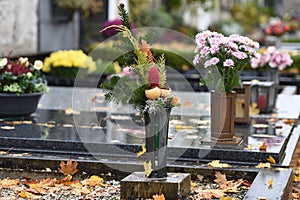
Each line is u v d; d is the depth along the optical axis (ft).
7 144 23.22
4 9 42.16
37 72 29.12
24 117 27.89
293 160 23.40
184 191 18.65
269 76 34.94
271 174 19.86
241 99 26.76
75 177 21.59
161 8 87.97
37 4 48.11
